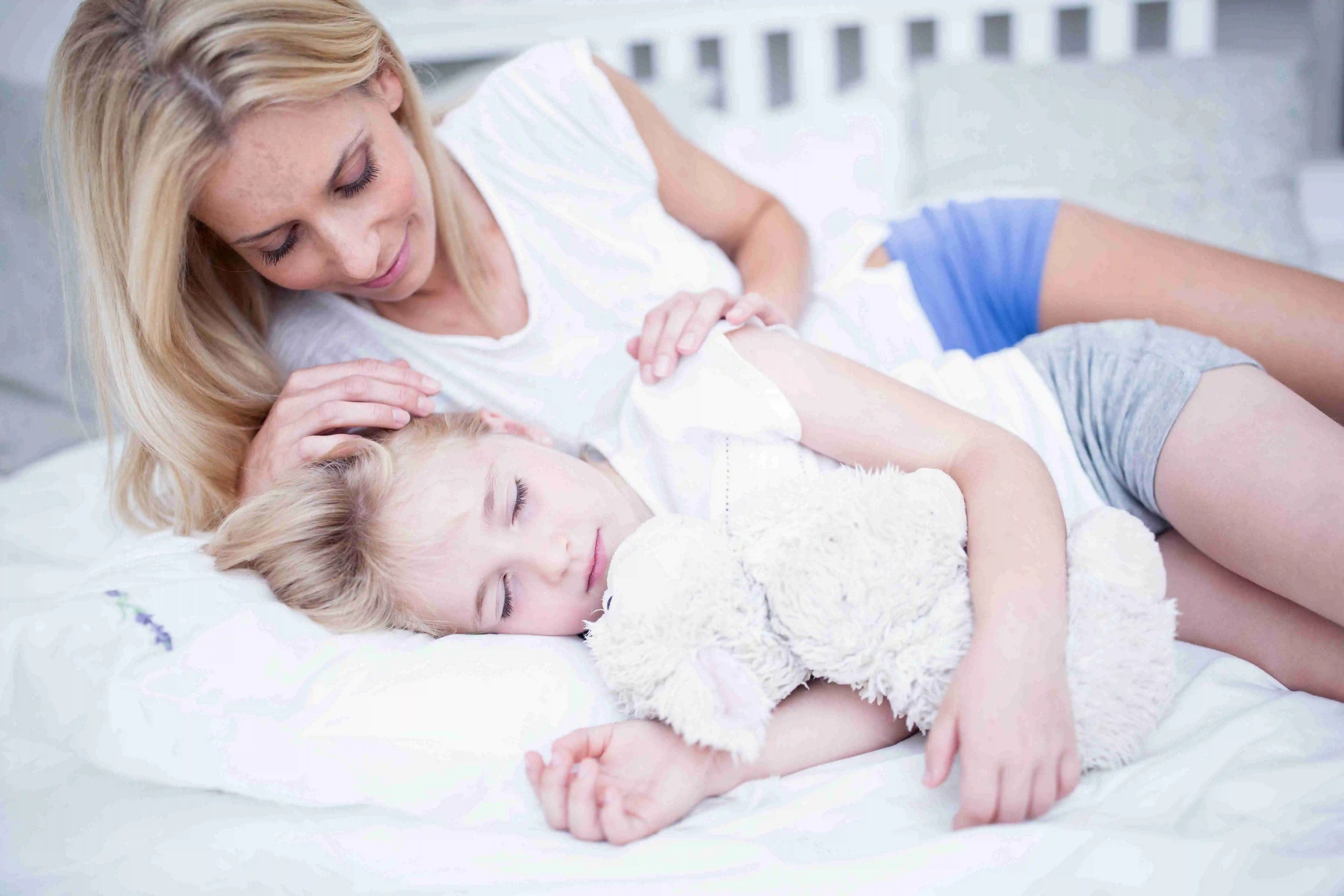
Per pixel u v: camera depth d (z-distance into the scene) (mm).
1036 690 702
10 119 1742
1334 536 794
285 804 779
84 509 1412
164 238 963
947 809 729
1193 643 962
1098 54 2457
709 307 997
